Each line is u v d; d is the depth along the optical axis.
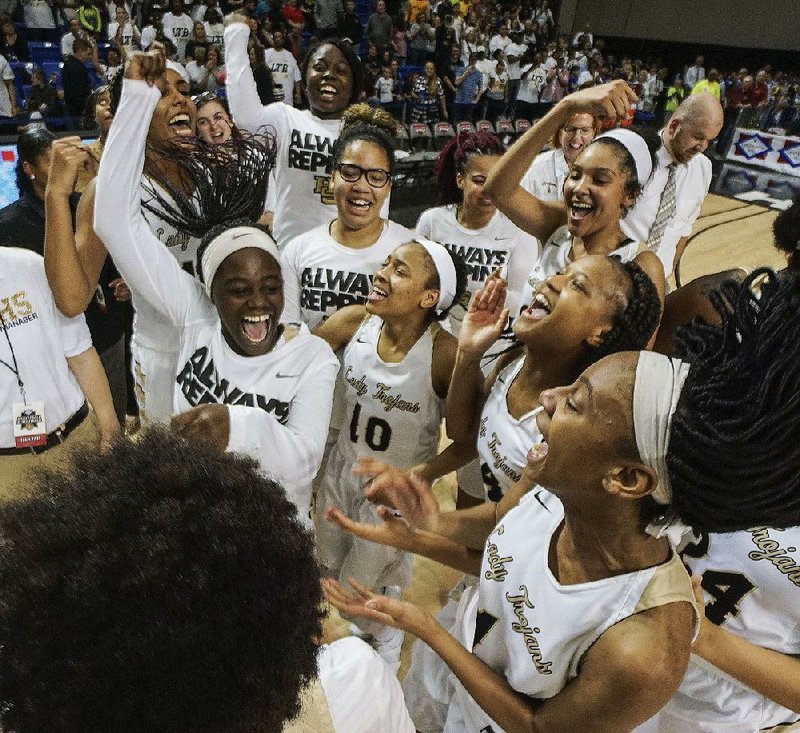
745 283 0.87
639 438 0.83
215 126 2.96
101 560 0.47
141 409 2.02
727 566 1.16
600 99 1.85
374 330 2.04
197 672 0.48
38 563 0.48
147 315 1.82
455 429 1.86
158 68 1.61
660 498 0.87
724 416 0.78
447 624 1.75
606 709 0.94
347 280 2.30
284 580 0.53
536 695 1.10
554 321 1.43
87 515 0.50
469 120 10.83
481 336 1.71
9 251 1.78
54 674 0.46
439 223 2.94
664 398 0.82
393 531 1.40
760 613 1.16
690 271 6.52
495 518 1.43
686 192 3.46
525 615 1.08
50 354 1.86
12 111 6.74
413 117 9.81
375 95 9.51
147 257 1.70
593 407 0.86
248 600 0.50
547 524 1.10
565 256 2.12
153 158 2.06
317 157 2.95
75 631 0.46
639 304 1.46
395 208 7.49
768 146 11.34
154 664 0.47
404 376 1.97
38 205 2.36
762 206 9.16
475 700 1.15
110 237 1.66
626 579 0.95
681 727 1.28
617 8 17.09
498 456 1.63
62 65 6.90
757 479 0.80
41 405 1.85
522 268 2.91
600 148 1.92
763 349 0.76
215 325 1.75
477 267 2.88
